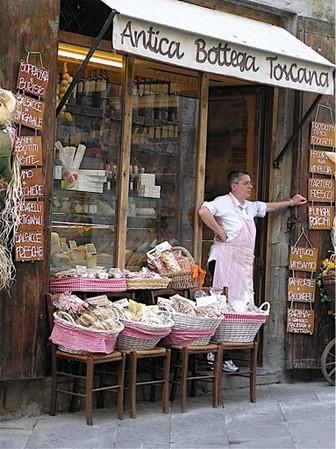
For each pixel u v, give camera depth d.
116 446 5.71
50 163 6.34
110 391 6.66
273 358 8.04
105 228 7.21
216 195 8.59
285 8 7.94
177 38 6.26
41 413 6.46
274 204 7.90
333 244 8.07
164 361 6.63
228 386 7.64
